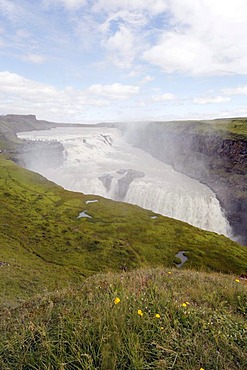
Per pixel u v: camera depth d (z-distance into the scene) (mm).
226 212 103688
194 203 102312
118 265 54000
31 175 114062
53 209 83125
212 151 138625
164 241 66125
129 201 114312
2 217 72312
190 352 5539
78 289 9805
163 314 6840
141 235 68688
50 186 105250
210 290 9977
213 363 5340
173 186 117812
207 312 7402
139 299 7527
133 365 5004
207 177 128125
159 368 5051
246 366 5359
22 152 146125
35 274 38344
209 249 63344
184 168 150500
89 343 5344
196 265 55969
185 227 76000
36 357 5398
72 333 5801
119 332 5762
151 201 109062
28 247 57469
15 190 94750
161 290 8656
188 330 6355
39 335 6066
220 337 6109
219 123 174000
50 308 7320
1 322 8266
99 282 10039
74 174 128875
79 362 5008
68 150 156625
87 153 168875
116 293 7895
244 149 123500
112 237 66562
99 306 6906
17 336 6125
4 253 48562
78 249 59594
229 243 68750
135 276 11266
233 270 55219
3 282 31641
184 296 9031
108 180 122125
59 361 5039
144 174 134250
